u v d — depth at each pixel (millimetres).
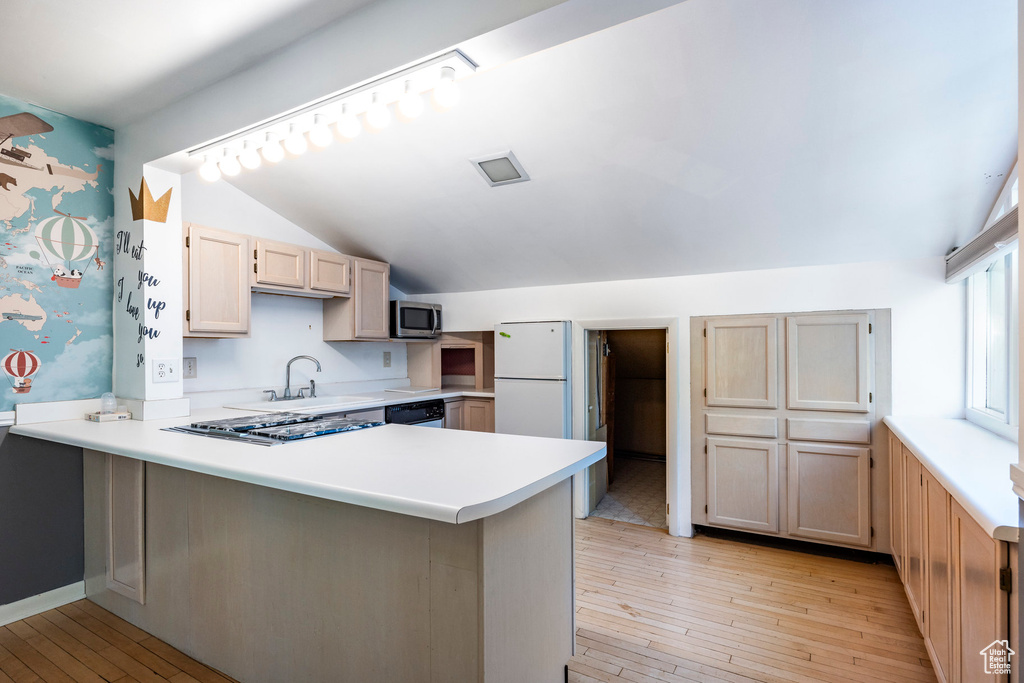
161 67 2176
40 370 2521
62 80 2279
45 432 2287
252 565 1902
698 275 3613
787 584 2828
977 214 2641
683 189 2836
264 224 3773
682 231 3191
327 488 1408
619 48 2107
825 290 3246
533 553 1695
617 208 3107
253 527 1897
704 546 3418
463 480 1452
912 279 3043
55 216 2568
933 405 2996
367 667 1634
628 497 4566
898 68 1973
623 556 3246
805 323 3275
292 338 4039
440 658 1494
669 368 3684
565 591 1931
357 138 2941
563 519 1923
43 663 2078
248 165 2480
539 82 2344
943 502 1777
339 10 1824
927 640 2018
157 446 1958
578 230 3398
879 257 3090
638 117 2422
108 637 2268
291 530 1798
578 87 2328
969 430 2510
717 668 2059
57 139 2570
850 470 3152
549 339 4008
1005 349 2266
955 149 2289
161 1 1747
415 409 4117
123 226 2730
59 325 2586
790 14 1848
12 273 2432
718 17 1906
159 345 2682
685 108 2320
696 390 3596
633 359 5836
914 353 3035
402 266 4398
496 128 2660
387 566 1591
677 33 1999
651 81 2221
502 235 3625
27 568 2469
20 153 2451
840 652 2164
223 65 2166
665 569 3043
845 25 1854
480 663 1426
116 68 2180
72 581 2600
